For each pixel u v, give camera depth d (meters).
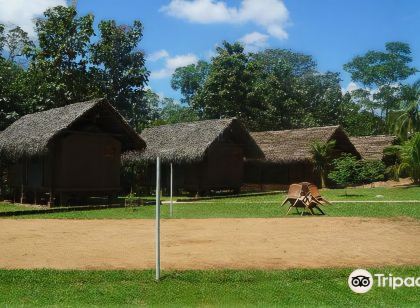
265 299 6.10
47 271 6.98
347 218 13.12
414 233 10.49
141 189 26.75
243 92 43.16
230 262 7.62
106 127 20.22
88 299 6.06
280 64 51.16
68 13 28.47
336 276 6.90
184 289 6.39
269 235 10.23
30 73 27.92
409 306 5.82
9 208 17.61
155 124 37.47
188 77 60.47
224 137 25.34
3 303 5.90
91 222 12.55
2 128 25.91
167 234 10.40
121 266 7.34
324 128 31.25
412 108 33.50
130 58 32.31
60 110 19.80
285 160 29.69
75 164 18.70
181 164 24.58
